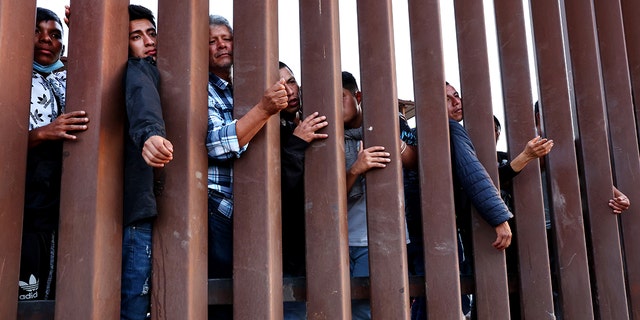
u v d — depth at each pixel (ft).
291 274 7.47
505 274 7.41
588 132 8.82
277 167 6.52
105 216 5.74
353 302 7.97
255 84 6.53
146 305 5.96
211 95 6.93
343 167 6.86
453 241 7.08
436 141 7.29
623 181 9.05
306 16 7.06
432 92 7.39
